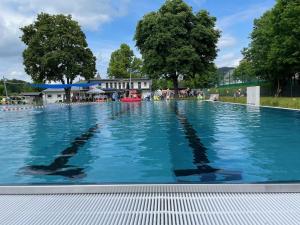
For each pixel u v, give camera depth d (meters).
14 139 11.22
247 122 14.62
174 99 49.88
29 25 52.62
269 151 8.06
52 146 9.66
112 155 8.06
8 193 3.83
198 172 6.24
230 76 51.62
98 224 3.09
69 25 52.91
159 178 5.88
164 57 47.78
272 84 42.25
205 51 49.22
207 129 12.66
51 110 29.42
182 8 49.00
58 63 51.16
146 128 13.52
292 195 3.65
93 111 26.33
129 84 73.31
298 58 33.84
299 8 32.31
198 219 3.15
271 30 36.25
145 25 48.22
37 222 3.13
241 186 3.81
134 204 3.53
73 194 3.81
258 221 3.08
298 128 12.26
